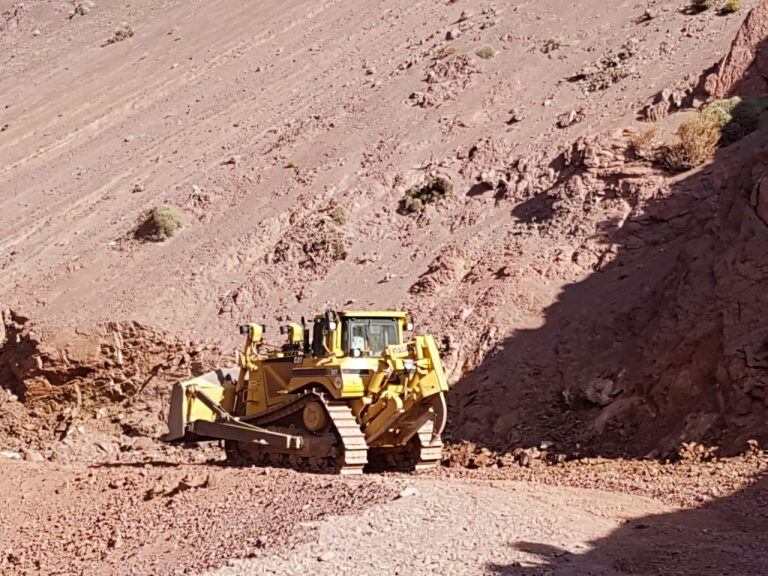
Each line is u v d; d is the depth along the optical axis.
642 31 40.09
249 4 69.25
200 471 19.53
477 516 11.90
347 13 59.72
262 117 47.75
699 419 19.27
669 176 29.80
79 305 34.75
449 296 29.55
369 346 19.89
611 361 23.38
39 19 85.38
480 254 30.92
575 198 30.81
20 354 33.81
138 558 13.52
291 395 20.27
